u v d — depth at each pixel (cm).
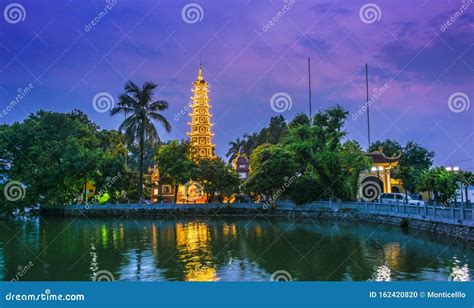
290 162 5581
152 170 9131
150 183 8006
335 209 4719
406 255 2225
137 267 2117
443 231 2805
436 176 3753
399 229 3353
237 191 6719
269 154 5875
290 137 5822
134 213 5822
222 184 6575
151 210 5859
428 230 3022
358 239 2944
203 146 8306
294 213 5447
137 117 6038
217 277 1886
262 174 5716
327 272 1920
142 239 3244
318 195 5288
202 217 5678
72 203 6531
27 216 5800
